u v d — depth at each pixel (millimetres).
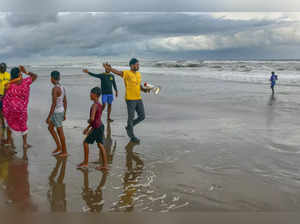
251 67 39938
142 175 3914
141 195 3262
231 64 50031
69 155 4859
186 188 3467
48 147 5332
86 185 3559
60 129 4723
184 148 5238
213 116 8453
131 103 5664
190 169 4148
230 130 6656
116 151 5086
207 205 3002
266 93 14203
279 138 5918
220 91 14852
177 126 7121
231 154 4859
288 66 40906
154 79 22359
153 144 5523
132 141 5738
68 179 3764
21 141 5734
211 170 4102
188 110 9469
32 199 3139
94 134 4156
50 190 3398
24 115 5176
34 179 3752
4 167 4227
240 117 8281
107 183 3629
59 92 4652
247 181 3684
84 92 13945
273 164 4355
